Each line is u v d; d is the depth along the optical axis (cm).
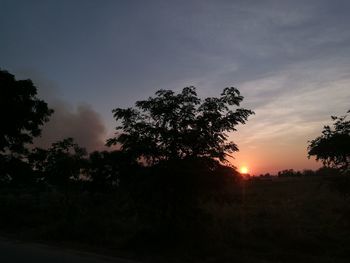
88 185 2892
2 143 3259
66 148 2972
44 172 3078
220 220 2097
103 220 2248
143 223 2119
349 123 1562
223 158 1681
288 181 6669
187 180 1628
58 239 1997
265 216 2677
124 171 1745
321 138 1588
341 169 1595
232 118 1670
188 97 1675
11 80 3203
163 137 1666
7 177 3434
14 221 2653
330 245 1728
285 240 1780
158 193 1667
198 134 1652
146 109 1700
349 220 2142
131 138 1692
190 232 1695
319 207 3241
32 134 3359
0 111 3141
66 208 2694
